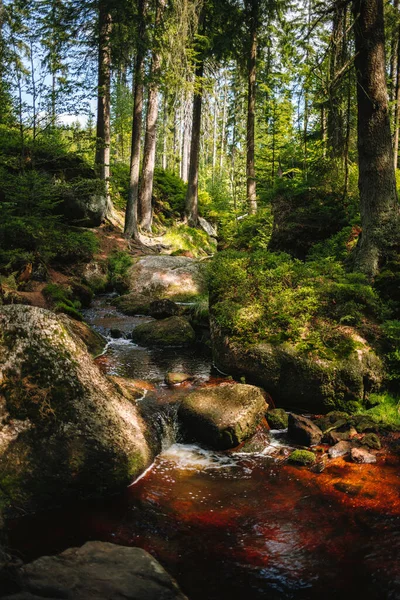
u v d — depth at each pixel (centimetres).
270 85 2636
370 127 898
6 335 465
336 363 659
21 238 1133
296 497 455
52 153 1233
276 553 371
